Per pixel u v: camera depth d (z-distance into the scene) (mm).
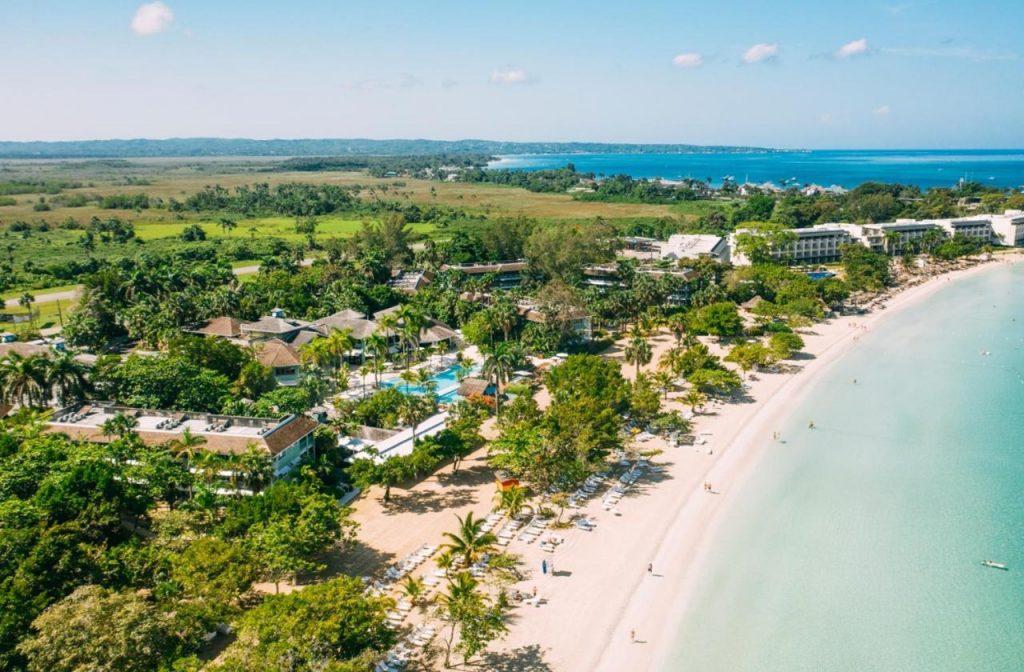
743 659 65250
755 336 178250
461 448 99875
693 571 78688
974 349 168500
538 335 162875
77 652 52281
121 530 75188
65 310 196250
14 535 64625
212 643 64562
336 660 55156
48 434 92062
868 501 94938
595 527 87812
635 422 121250
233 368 130375
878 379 147000
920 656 65750
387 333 163750
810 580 77188
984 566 79812
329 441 100688
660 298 184750
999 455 109250
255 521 73938
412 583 67812
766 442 114625
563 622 69625
